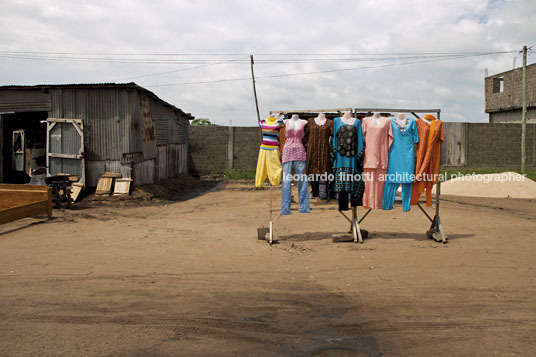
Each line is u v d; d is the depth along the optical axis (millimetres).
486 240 7273
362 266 5613
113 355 3018
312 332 3482
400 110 7152
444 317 3799
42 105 14562
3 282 4852
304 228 8797
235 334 3428
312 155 7016
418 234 7957
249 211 11922
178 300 4258
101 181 14211
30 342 3232
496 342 3270
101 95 14320
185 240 7465
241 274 5262
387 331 3500
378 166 6977
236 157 25875
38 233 8109
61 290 4562
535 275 5121
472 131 25406
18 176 18609
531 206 12430
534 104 28703
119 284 4789
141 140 15602
